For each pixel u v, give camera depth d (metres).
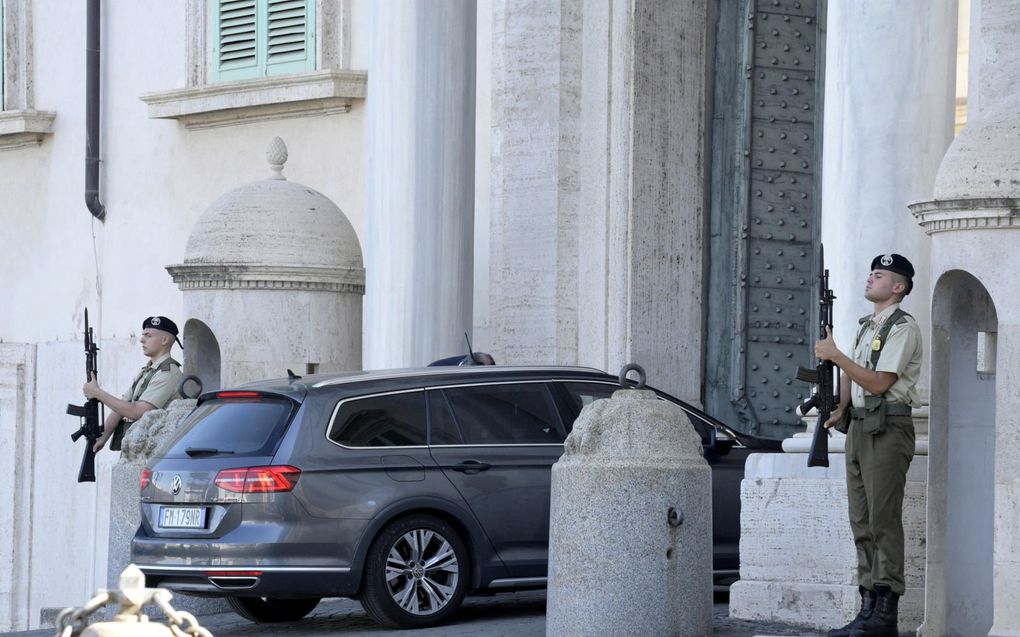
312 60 42.94
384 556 24.05
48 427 48.75
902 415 20.38
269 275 34.94
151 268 46.50
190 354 36.16
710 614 22.20
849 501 20.83
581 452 21.83
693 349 35.66
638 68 34.97
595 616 21.48
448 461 24.72
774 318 35.72
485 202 37.66
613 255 35.22
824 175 25.36
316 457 23.94
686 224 35.59
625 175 35.03
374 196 33.53
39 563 48.78
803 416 25.08
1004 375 19.09
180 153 45.97
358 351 35.88
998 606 19.02
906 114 24.34
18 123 49.06
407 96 33.16
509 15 36.66
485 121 37.69
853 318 24.44
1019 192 19.09
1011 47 23.19
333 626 25.52
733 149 35.75
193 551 23.91
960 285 20.47
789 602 23.94
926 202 19.86
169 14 46.31
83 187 48.38
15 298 50.19
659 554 21.53
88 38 47.81
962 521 20.67
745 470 24.81
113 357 47.19
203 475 24.08
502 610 26.59
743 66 35.66
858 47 24.64
